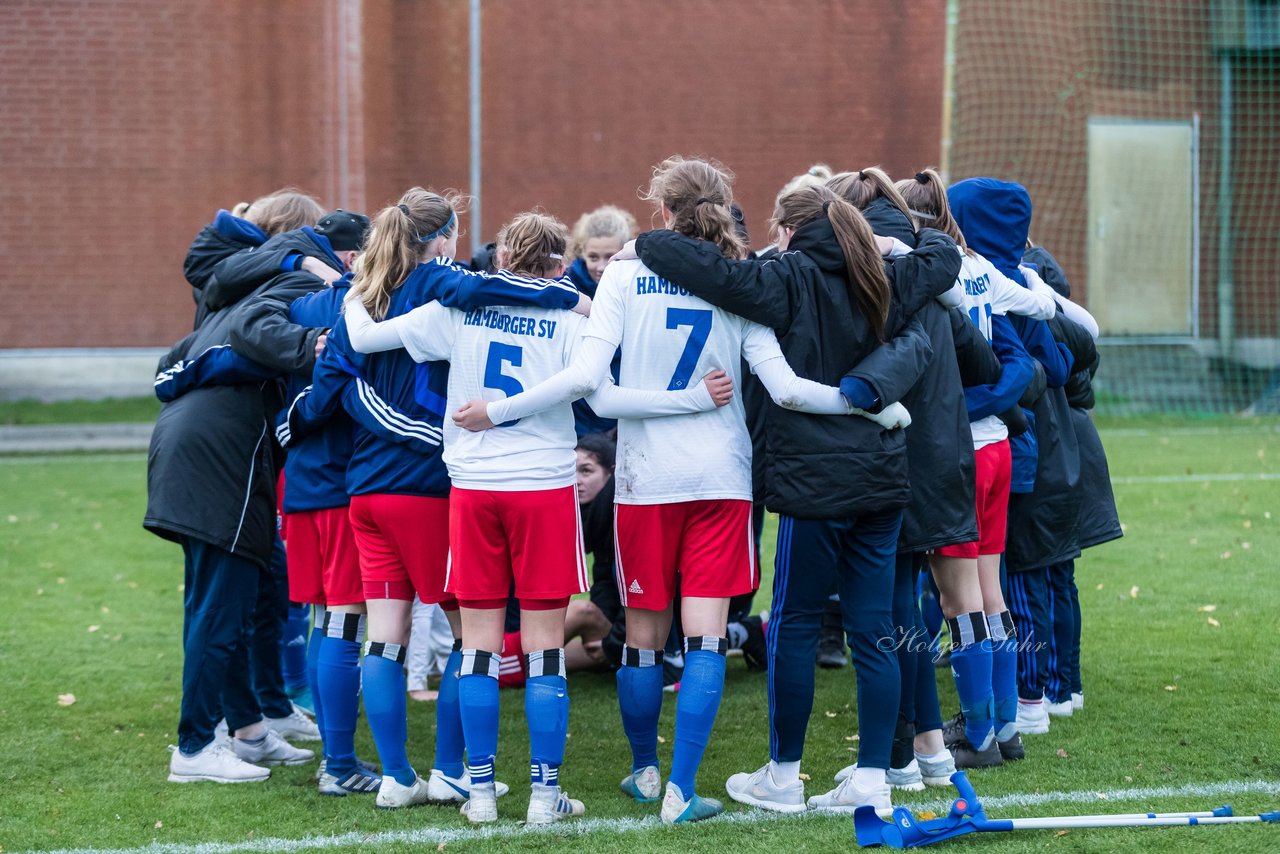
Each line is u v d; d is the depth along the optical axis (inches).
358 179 1036.5
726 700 369.4
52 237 1008.2
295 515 296.2
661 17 1061.8
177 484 295.9
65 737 339.3
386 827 271.7
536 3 1045.8
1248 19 1156.5
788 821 269.3
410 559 277.7
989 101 1133.7
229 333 294.0
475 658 272.7
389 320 271.0
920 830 250.4
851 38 1085.1
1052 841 253.1
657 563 268.5
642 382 263.9
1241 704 346.9
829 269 262.1
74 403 1020.5
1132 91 1160.8
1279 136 1170.0
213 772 306.5
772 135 1082.7
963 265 299.6
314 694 307.3
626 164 1069.8
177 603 492.7
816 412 257.9
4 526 633.6
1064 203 1157.7
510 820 274.5
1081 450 349.4
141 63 1004.6
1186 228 1176.2
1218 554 543.2
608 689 385.4
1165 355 1169.4
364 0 1024.9
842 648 403.5
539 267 272.5
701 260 254.5
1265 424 986.1
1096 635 422.0
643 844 256.8
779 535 270.5
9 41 985.5
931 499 273.4
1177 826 259.8
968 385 293.0
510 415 261.3
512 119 1052.5
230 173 1024.9
